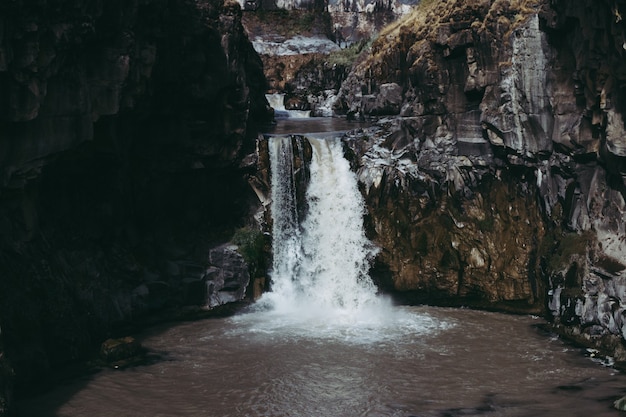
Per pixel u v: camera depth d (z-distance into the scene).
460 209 35.84
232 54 34.38
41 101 23.38
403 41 42.59
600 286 28.31
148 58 28.61
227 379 25.11
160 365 26.38
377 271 35.00
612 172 28.67
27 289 24.98
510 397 23.52
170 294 32.34
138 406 22.92
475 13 35.50
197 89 32.84
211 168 34.38
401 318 32.38
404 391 24.05
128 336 29.38
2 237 24.31
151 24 29.28
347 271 35.38
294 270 35.19
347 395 23.75
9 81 22.36
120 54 26.86
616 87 26.80
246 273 33.62
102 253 30.25
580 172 30.77
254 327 30.91
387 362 26.64
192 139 33.59
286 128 43.72
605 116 27.64
